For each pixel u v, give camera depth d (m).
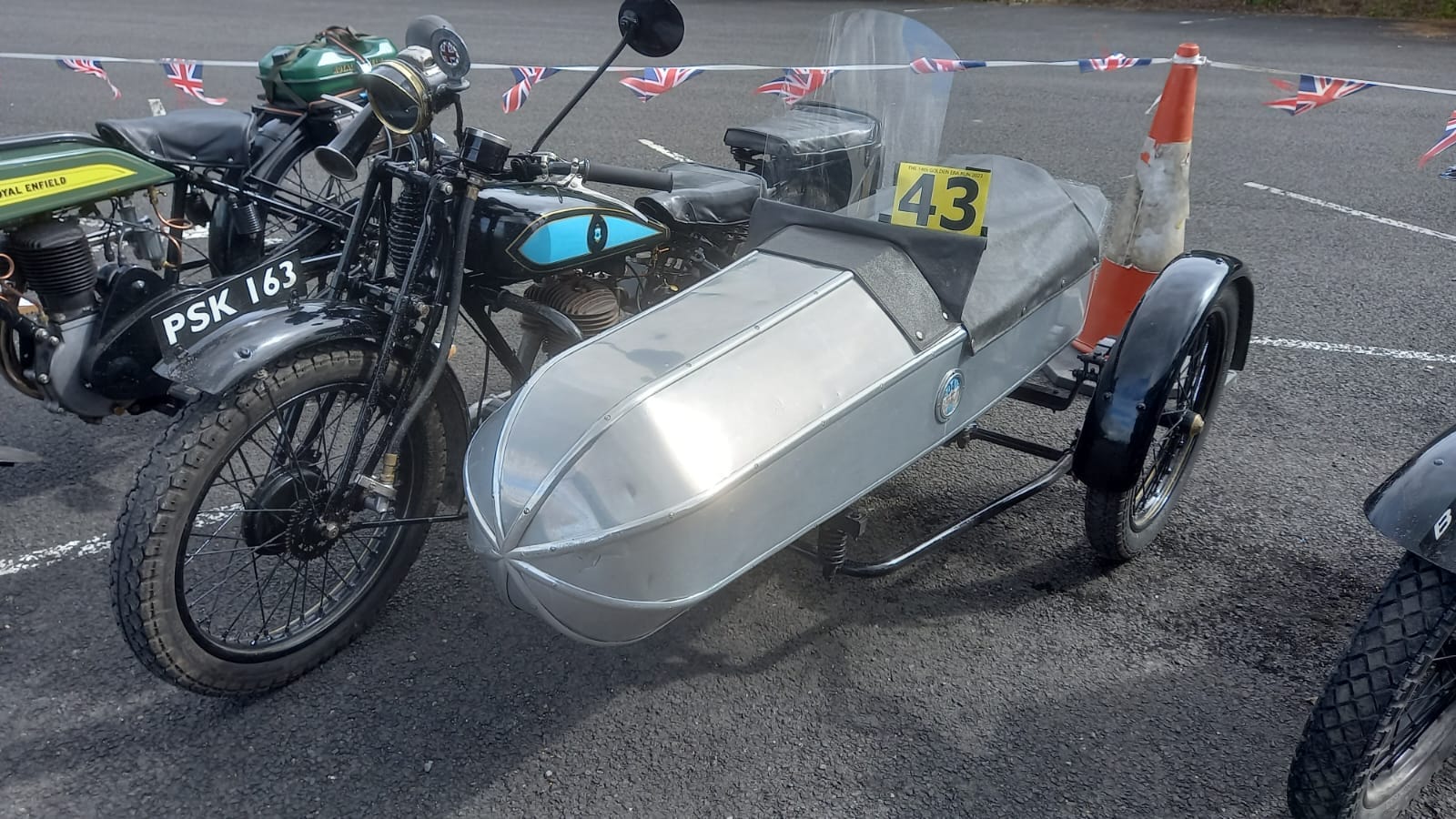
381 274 2.67
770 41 12.45
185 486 2.29
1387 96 10.00
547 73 4.14
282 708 2.62
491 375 4.48
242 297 2.82
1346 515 3.50
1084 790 2.41
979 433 3.31
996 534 3.39
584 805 2.35
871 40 2.68
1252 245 6.07
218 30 12.57
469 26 13.12
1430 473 2.03
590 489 1.96
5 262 3.01
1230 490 3.65
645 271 3.31
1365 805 2.13
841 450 2.21
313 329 2.40
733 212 3.21
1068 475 3.73
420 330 2.60
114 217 3.31
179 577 2.35
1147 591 3.12
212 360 2.32
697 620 2.97
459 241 2.48
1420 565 2.01
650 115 9.00
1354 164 7.81
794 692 2.70
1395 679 1.96
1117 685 2.74
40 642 2.85
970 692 2.71
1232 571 3.21
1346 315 5.12
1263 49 12.02
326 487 2.57
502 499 2.05
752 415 2.06
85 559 3.22
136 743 2.51
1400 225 6.45
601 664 2.79
